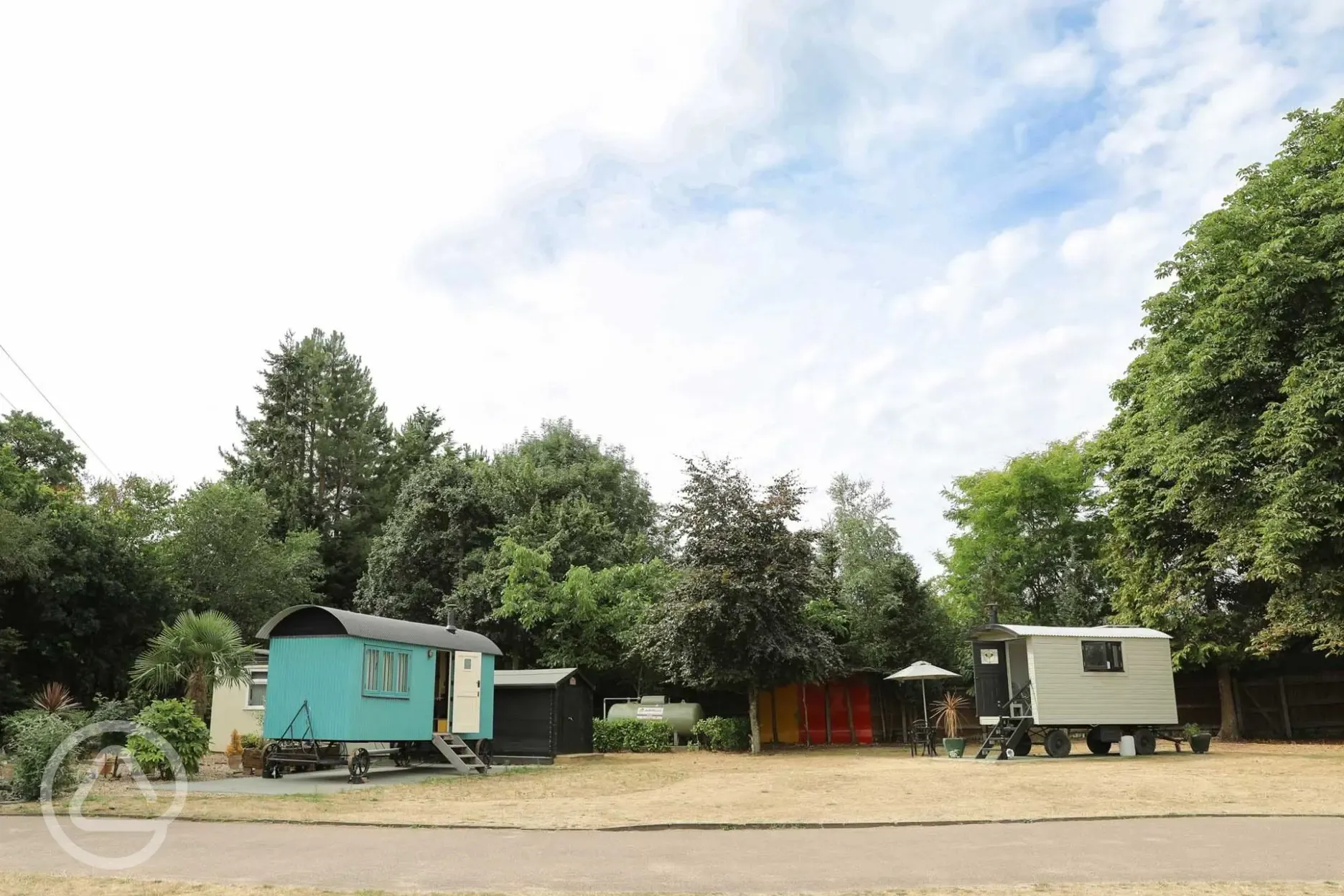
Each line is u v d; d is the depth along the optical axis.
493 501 38.53
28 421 40.41
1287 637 23.91
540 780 18.19
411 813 12.94
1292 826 11.28
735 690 29.48
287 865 9.06
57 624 27.91
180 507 35.91
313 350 48.78
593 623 31.75
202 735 18.28
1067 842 10.23
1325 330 23.39
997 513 37.91
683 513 27.86
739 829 11.41
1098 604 34.84
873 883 8.14
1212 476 24.31
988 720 23.08
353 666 18.19
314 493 46.62
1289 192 24.98
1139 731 23.45
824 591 28.38
